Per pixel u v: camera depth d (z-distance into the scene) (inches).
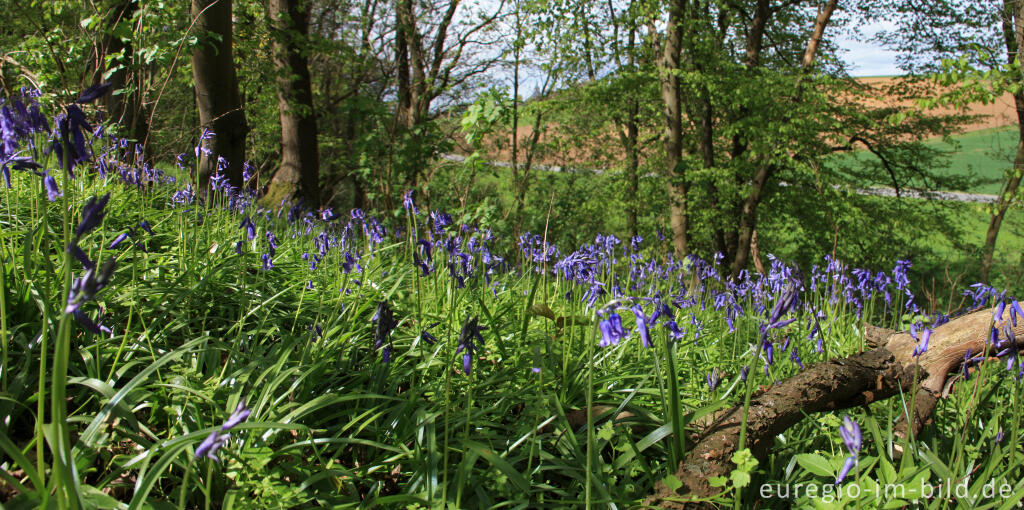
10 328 100.0
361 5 736.3
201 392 90.0
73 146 72.7
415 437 98.4
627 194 724.7
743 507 100.3
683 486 94.0
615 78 635.5
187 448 82.4
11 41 335.3
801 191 711.7
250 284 144.8
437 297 159.9
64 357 60.3
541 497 91.4
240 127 311.4
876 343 152.3
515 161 495.8
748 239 670.5
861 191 761.0
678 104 604.4
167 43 240.5
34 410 90.0
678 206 619.5
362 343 129.3
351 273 165.0
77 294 56.8
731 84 604.1
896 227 689.6
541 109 649.6
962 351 128.8
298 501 81.2
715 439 101.7
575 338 148.8
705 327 202.4
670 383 98.8
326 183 671.8
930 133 698.2
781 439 115.7
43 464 67.4
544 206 639.1
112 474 77.8
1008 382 151.9
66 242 71.8
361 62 544.1
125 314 116.2
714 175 601.3
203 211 172.4
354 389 109.7
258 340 124.0
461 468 81.7
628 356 157.9
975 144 1236.5
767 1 673.0
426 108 605.3
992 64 409.1
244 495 80.1
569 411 116.9
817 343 173.9
